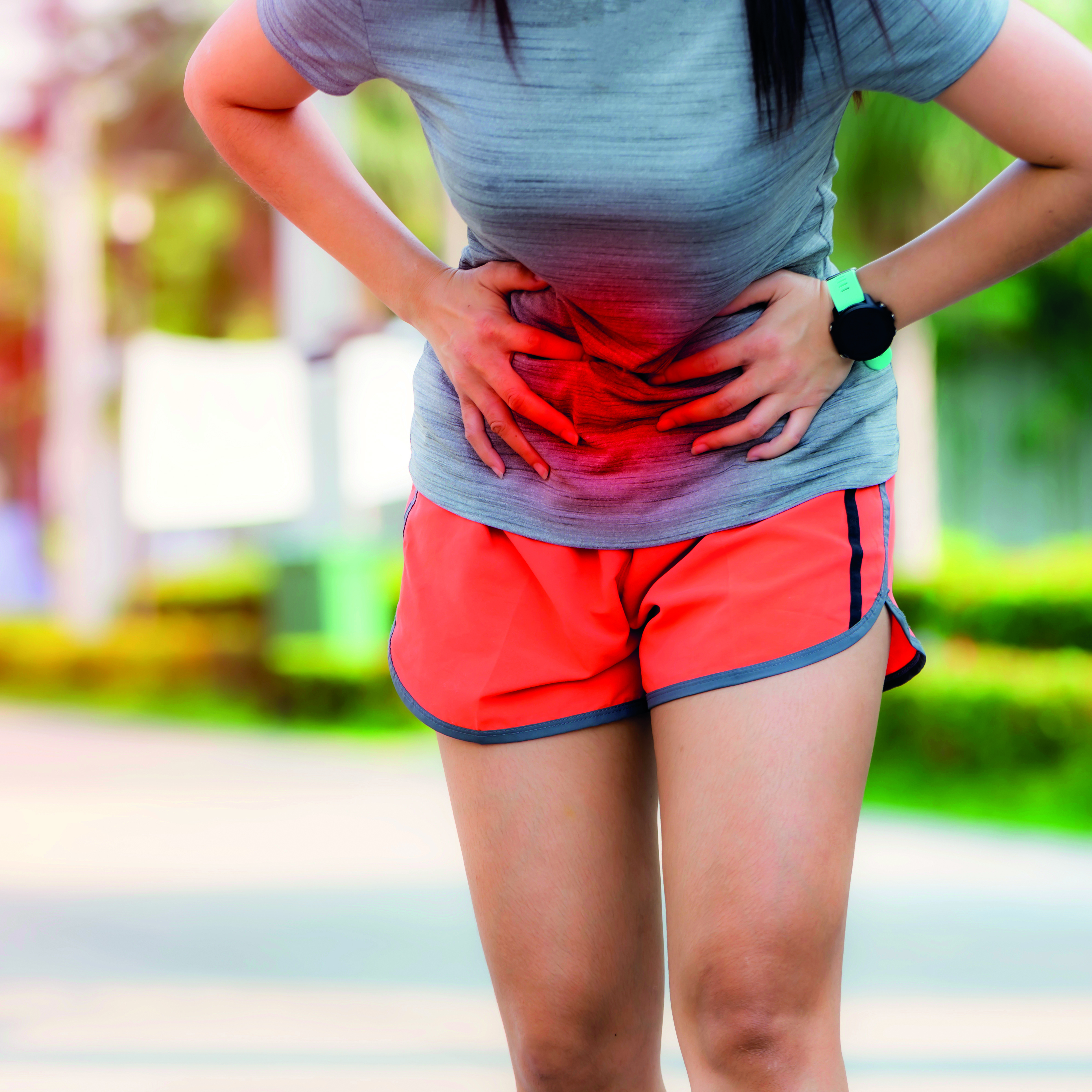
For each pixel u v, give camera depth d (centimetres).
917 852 1504
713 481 407
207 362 3269
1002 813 1780
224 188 4925
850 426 412
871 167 2195
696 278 379
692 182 357
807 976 371
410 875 1320
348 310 3456
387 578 3098
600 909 414
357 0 379
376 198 456
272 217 4722
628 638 417
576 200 366
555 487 418
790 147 365
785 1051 370
